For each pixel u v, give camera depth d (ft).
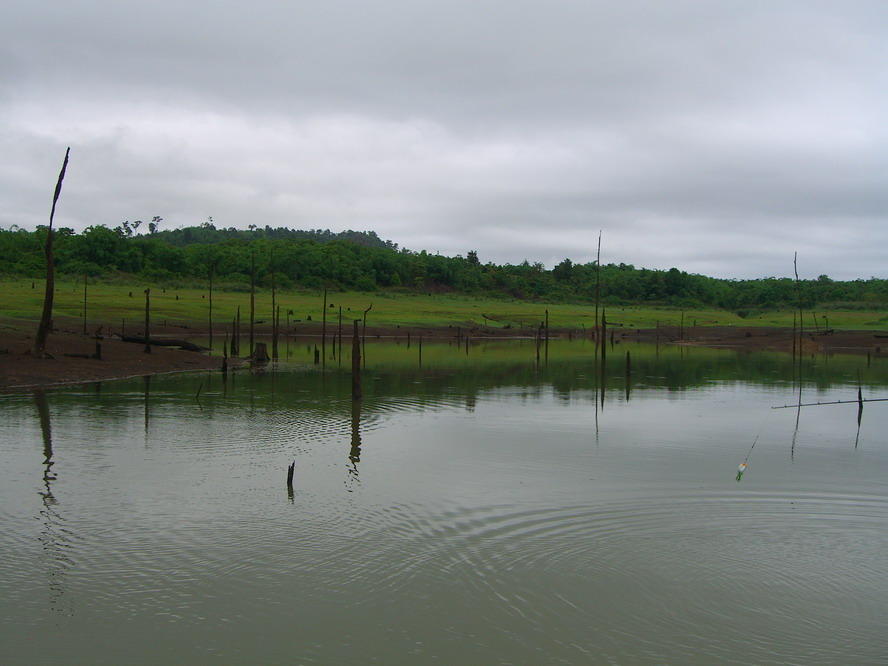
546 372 174.81
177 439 81.66
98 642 35.58
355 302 454.81
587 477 67.21
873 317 464.24
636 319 474.90
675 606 40.09
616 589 42.01
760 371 187.32
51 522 52.39
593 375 167.63
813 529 52.75
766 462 74.59
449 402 116.78
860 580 43.83
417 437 86.07
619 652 35.19
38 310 275.18
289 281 513.86
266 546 47.93
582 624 37.91
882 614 39.58
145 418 94.53
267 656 34.50
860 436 90.12
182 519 53.36
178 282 456.04
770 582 43.39
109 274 442.50
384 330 350.84
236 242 629.10
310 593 40.96
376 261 587.27
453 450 78.74
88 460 70.85
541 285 650.43
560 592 41.57
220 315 336.49
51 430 85.20
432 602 40.06
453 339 342.44
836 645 36.24
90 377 135.74
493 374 167.43
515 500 59.11
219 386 131.23
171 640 35.86
